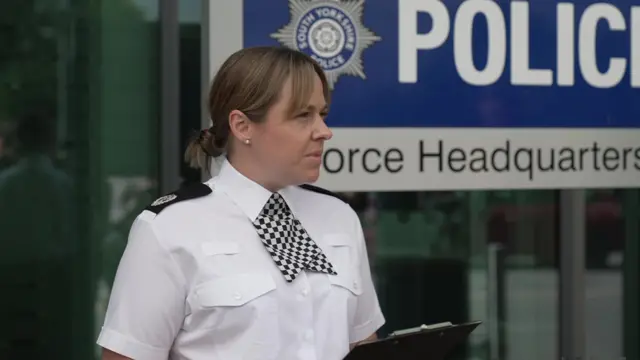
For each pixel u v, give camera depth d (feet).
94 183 15.58
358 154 16.06
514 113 16.70
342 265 8.52
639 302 18.15
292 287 7.97
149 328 7.78
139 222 8.05
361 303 9.00
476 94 16.52
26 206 15.39
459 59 16.42
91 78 15.49
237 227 8.08
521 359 17.90
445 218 17.21
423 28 16.24
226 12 15.39
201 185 8.35
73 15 15.38
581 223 17.54
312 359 7.95
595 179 17.15
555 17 16.79
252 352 7.72
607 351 18.19
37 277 15.49
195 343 7.88
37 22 15.29
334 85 15.90
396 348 7.51
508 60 16.62
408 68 16.20
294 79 7.93
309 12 15.71
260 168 8.17
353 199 16.72
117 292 7.93
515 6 16.60
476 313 17.62
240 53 8.16
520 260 17.66
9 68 15.23
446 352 8.21
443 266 17.33
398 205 16.90
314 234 8.52
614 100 17.11
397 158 16.21
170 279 7.81
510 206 17.52
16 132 15.30
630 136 17.21
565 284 17.71
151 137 15.70
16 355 15.51
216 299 7.70
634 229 17.94
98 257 15.65
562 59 16.85
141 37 15.61
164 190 15.69
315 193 8.93
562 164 16.98
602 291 18.03
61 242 15.55
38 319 15.55
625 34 17.08
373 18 16.02
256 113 7.96
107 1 15.49
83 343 15.69
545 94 16.81
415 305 17.29
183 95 15.74
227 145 8.43
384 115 16.12
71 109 15.46
